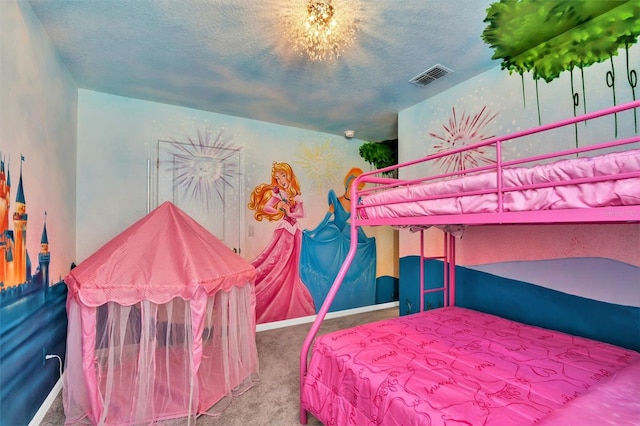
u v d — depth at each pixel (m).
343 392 1.54
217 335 2.38
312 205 4.06
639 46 1.71
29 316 1.73
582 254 1.98
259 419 1.90
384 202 1.84
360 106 3.20
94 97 2.83
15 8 1.56
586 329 1.96
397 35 1.99
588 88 1.91
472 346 1.71
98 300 1.78
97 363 1.86
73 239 2.61
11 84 1.53
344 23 1.86
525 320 2.27
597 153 1.87
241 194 3.54
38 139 1.86
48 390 2.01
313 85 2.71
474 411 1.10
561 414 0.98
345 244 4.33
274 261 3.74
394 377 1.37
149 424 1.82
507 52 2.21
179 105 3.19
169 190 3.15
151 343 1.87
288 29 1.93
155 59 2.29
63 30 1.94
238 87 2.75
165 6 1.72
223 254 2.43
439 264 2.93
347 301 4.32
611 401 1.05
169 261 2.03
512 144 2.31
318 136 4.12
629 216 0.96
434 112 2.94
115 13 1.78
